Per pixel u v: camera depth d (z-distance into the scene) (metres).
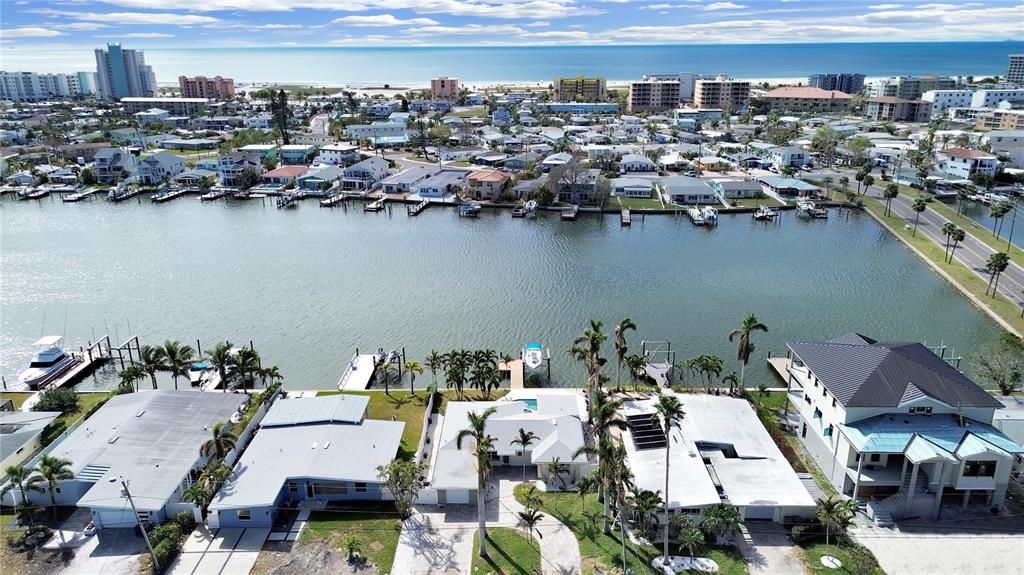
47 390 86.69
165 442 70.19
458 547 59.06
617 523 61.91
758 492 63.53
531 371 97.44
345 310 120.75
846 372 69.31
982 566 56.06
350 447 69.56
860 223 184.12
